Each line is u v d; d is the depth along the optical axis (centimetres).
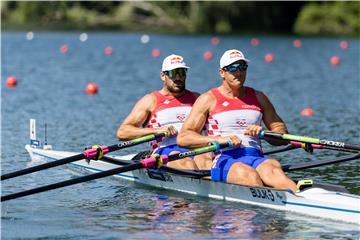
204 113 5144
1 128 8006
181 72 5606
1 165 6278
